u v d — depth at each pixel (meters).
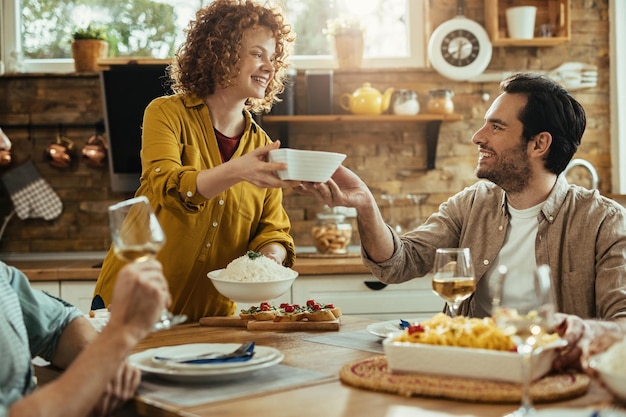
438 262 1.63
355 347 1.73
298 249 3.95
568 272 2.05
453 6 3.98
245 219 2.27
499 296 1.36
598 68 4.01
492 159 2.11
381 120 3.82
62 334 1.57
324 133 3.96
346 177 2.04
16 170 3.91
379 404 1.25
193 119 2.25
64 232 3.95
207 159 2.25
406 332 1.46
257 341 1.82
